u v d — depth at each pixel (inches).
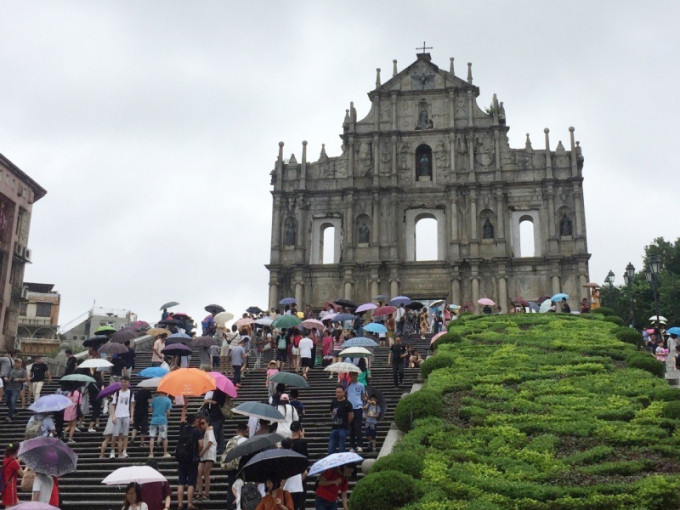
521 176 2647.6
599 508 657.6
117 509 799.7
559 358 1296.8
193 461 768.3
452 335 1519.4
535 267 2559.1
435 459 810.8
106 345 1245.7
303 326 1537.9
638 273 3348.9
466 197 2659.9
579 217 2573.8
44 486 669.3
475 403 1033.5
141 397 1005.2
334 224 2723.9
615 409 975.6
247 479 580.1
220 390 924.6
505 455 828.6
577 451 840.9
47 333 3754.9
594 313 1870.1
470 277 2573.8
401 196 2706.7
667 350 1588.3
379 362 1572.3
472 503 666.8
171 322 1744.6
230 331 1797.5
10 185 2260.1
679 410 928.3
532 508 668.1
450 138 2716.5
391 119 2778.1
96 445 1018.7
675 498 658.8
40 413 901.2
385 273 2630.4
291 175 2770.7
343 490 695.7
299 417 908.6
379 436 1000.2
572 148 2628.0
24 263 2410.2
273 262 2674.7
